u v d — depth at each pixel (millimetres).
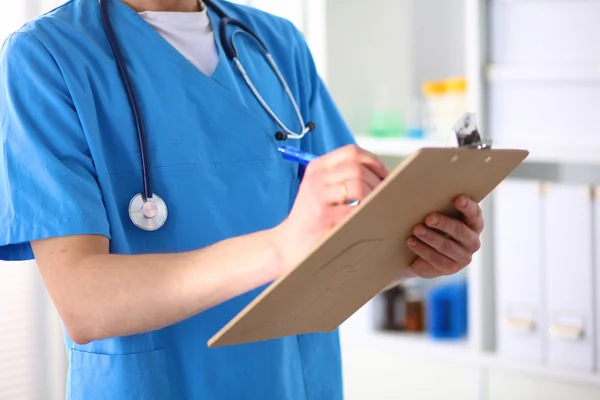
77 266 979
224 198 1199
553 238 2266
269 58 1370
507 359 2338
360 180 783
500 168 918
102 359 1124
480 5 2316
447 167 803
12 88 1091
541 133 2314
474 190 934
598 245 2211
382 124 2656
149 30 1207
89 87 1129
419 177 780
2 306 2051
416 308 2623
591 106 2244
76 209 1024
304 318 960
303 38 1497
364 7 2691
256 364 1199
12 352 2072
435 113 2539
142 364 1123
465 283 2582
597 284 2221
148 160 1148
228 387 1177
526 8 2299
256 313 827
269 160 1259
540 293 2295
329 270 843
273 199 1250
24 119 1076
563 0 2246
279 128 1316
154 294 917
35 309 2115
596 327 2229
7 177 1060
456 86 2475
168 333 1152
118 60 1165
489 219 2391
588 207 2209
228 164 1217
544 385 2287
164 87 1189
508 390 2342
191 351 1159
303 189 812
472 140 871
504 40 2342
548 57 2283
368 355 2578
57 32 1142
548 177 2561
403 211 844
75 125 1097
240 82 1292
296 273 779
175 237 1155
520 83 2322
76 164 1078
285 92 1378
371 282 999
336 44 2619
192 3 1296
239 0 2572
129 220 1139
